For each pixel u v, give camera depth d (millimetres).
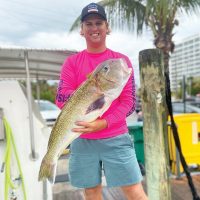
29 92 3422
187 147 5637
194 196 3324
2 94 3422
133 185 2807
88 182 2852
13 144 3350
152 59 2666
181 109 12500
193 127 5660
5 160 3289
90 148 2768
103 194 4621
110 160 2750
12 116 3410
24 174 3369
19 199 3350
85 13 2664
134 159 2818
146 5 7836
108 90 2242
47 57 4164
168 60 8289
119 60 2258
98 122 2439
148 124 2756
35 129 3479
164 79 2721
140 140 5742
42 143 3477
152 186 2816
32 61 4449
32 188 3377
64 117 2326
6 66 4855
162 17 8070
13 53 3711
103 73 2225
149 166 2807
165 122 2764
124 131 2775
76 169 2852
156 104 2701
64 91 2695
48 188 3424
